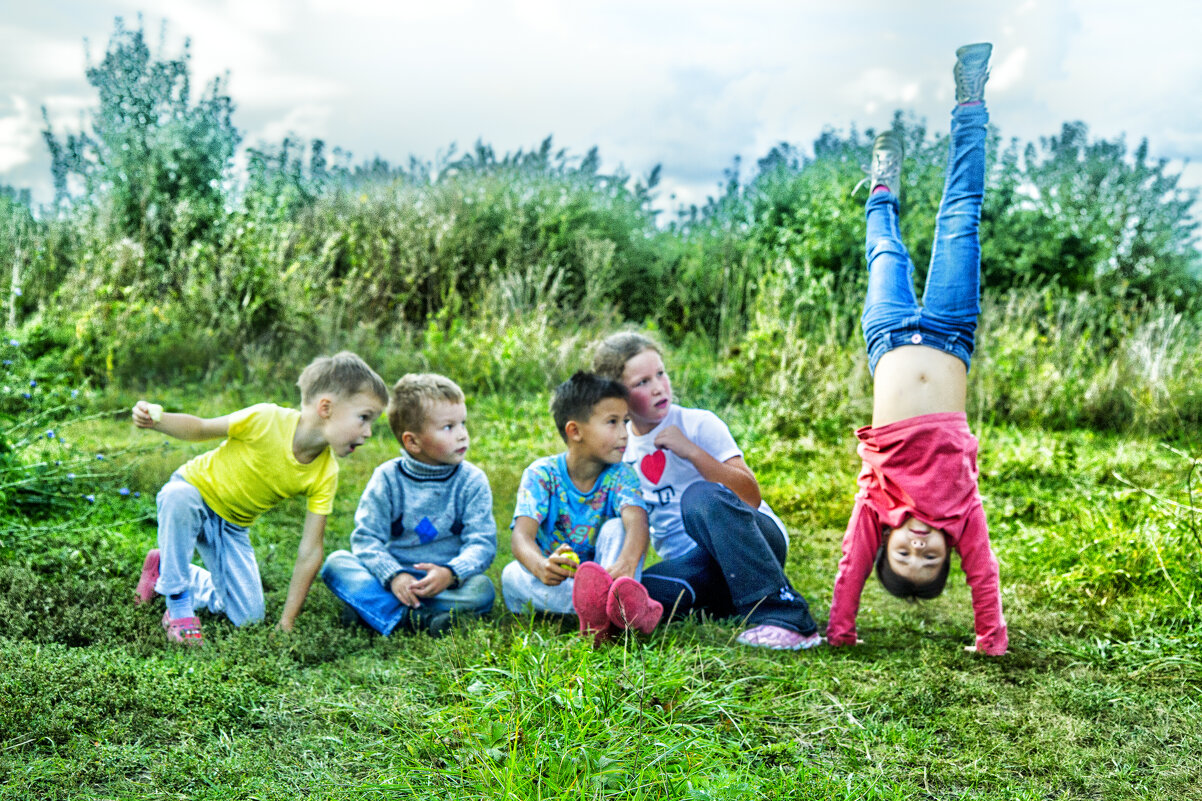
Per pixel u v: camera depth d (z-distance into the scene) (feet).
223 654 9.75
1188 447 21.54
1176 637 10.84
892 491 11.05
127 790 7.14
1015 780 7.82
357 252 33.30
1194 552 12.52
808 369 24.54
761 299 29.25
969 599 13.10
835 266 30.81
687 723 8.32
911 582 11.16
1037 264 32.12
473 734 7.82
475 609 11.50
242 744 7.90
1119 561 12.98
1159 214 33.09
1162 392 24.41
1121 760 8.09
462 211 35.45
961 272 11.60
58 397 21.94
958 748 8.39
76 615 10.32
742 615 11.30
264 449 11.00
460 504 12.24
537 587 11.63
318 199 37.04
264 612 11.34
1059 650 10.85
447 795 7.10
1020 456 19.99
